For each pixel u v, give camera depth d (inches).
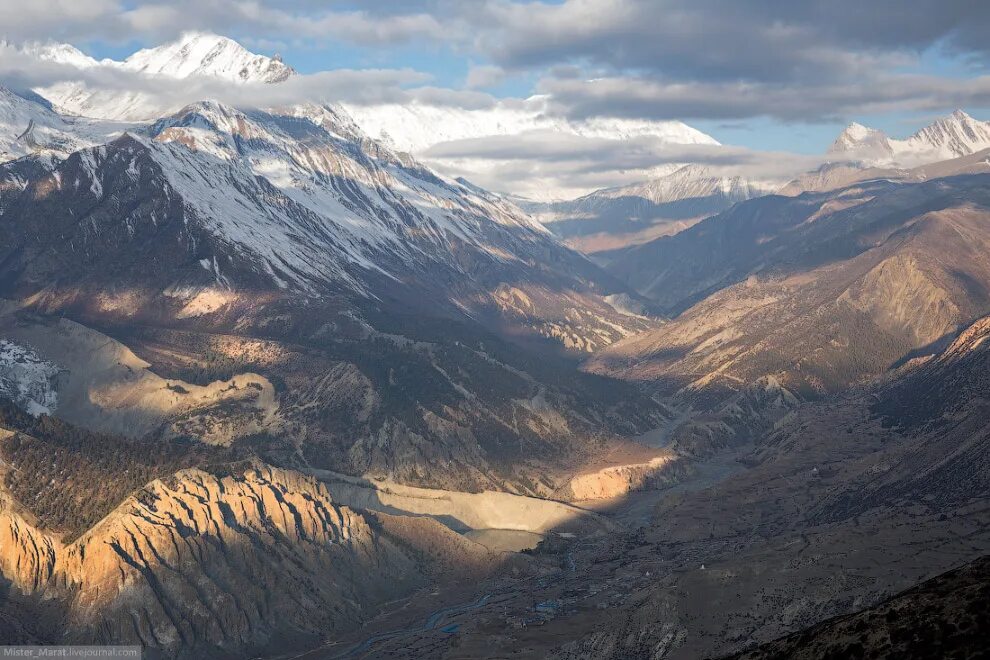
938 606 4933.6
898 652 4773.6
